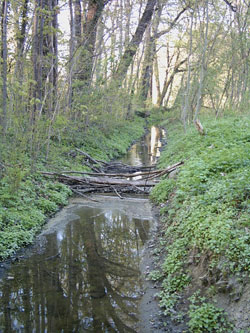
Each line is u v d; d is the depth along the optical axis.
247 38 21.34
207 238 5.22
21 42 12.71
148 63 35.09
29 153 11.12
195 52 23.89
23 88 9.59
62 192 10.82
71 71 14.76
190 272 5.28
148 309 4.92
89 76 18.05
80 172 11.82
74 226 8.42
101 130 21.17
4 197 8.16
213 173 7.61
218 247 4.87
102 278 5.82
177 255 5.77
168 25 32.72
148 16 24.36
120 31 23.11
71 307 4.95
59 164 12.66
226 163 7.80
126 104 29.62
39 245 7.22
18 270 6.07
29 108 11.33
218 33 21.44
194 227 5.79
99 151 17.34
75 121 15.78
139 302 5.12
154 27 34.38
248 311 3.99
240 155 7.79
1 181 8.59
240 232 4.88
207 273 4.89
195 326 4.28
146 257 6.61
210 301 4.55
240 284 4.30
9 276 5.83
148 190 12.12
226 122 14.98
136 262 6.45
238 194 5.85
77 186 11.88
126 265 6.33
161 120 45.22
